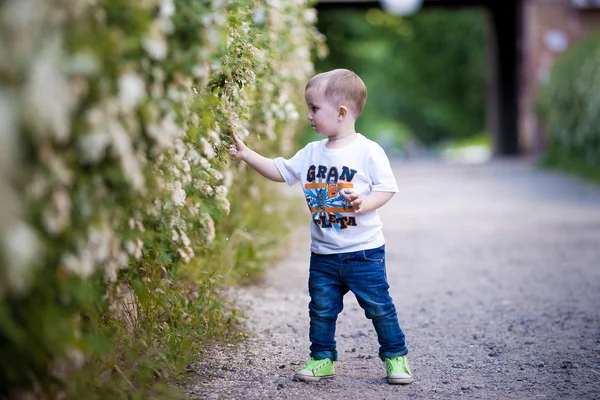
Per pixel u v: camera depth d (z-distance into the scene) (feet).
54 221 9.30
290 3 27.32
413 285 26.11
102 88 9.57
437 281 26.71
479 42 155.94
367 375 16.35
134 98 9.90
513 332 20.04
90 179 10.11
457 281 26.73
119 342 14.55
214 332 17.90
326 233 15.83
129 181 10.71
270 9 21.72
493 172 73.82
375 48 137.49
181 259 16.47
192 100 13.43
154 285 16.20
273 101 22.06
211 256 21.22
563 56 74.13
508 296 24.29
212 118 14.80
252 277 24.62
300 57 29.37
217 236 21.02
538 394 15.14
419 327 20.62
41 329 9.45
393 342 15.84
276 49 23.15
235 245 23.93
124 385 13.28
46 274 9.59
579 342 19.03
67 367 11.14
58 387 11.14
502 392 15.24
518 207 47.73
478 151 139.64
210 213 15.94
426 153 138.00
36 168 8.88
